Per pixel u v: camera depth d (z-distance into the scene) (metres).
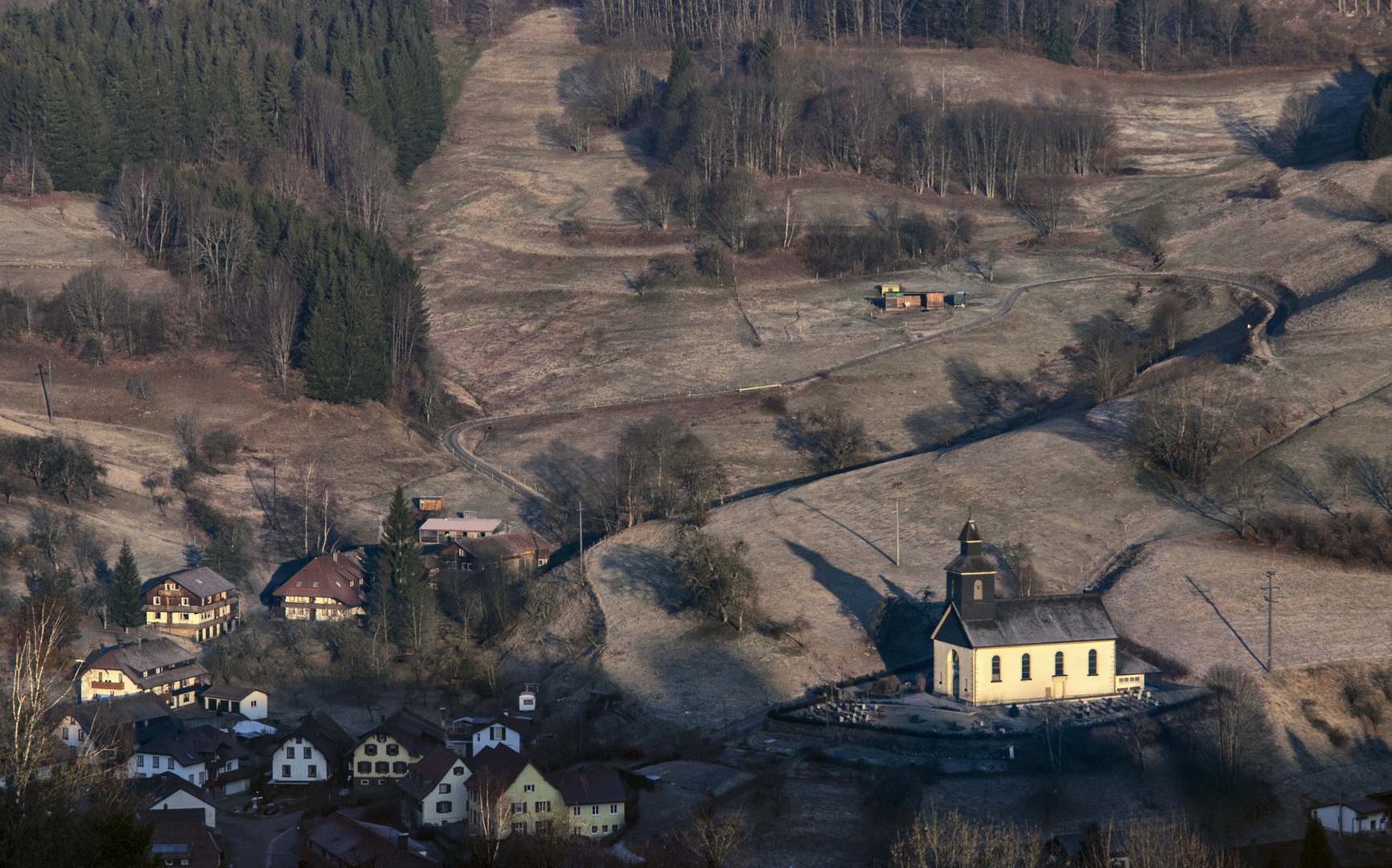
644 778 111.25
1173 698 128.12
